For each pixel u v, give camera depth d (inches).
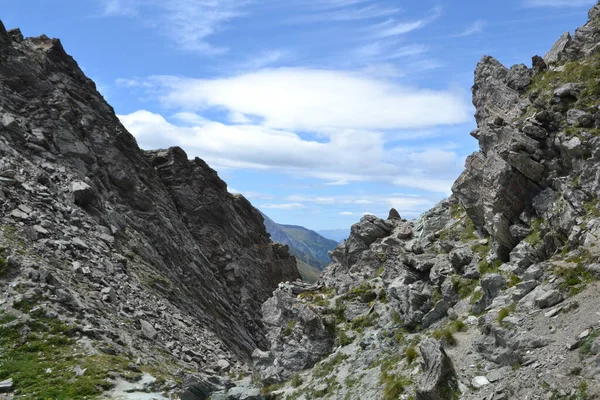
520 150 1264.8
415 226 1884.8
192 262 3516.2
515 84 1521.9
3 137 2706.7
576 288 956.6
